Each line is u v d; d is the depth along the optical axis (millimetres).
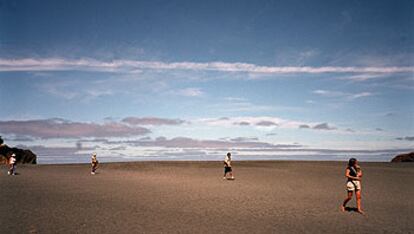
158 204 17344
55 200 18391
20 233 11539
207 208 16344
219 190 23000
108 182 27969
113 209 15898
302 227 12828
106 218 13922
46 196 19828
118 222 13242
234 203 17828
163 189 23438
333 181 29672
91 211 15359
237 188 24203
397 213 15820
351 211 16141
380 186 26469
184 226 12711
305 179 31328
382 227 13000
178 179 31062
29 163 62031
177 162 56250
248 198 19562
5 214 14516
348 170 16297
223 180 30219
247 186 25484
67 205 16891
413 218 14703
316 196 20812
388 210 16562
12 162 35188
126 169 44906
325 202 18672
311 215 15062
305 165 51000
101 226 12586
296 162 57906
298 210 16156
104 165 51344
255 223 13328
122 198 19250
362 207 17312
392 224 13516
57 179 30281
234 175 35781
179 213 15078
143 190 22844
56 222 13141
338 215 15156
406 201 19453
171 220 13672
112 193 21297
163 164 53000
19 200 18297
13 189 22812
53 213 14844
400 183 28641
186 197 19734
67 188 23688
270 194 21312
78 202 17828
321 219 14273
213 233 11812
